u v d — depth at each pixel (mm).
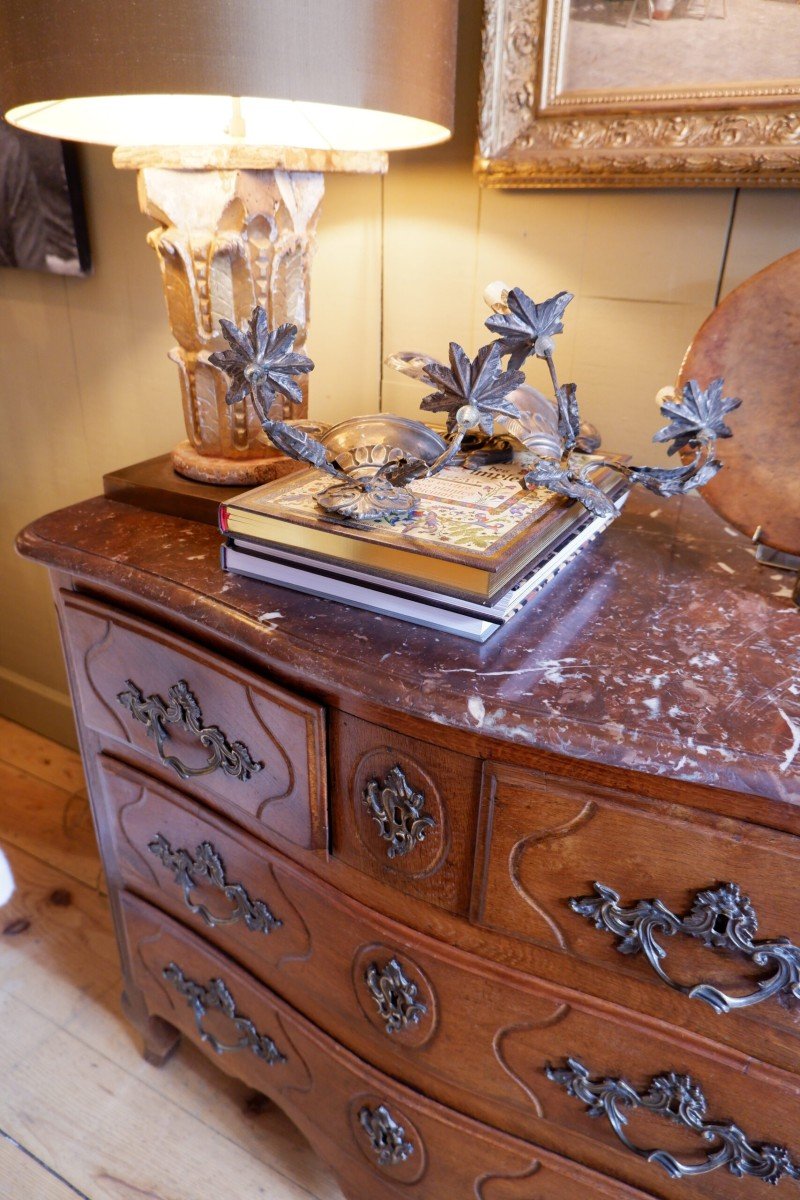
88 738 911
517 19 803
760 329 669
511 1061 679
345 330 1061
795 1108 562
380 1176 854
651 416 913
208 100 850
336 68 604
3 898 1419
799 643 598
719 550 767
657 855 525
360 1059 801
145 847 923
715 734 488
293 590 668
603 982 602
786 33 704
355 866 688
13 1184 1018
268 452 855
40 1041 1193
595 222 864
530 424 726
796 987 513
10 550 1664
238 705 687
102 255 1220
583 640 597
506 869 587
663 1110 613
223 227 740
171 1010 1046
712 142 760
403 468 599
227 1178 1032
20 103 646
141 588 688
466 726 511
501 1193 754
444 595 584
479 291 956
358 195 984
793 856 483
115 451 1384
